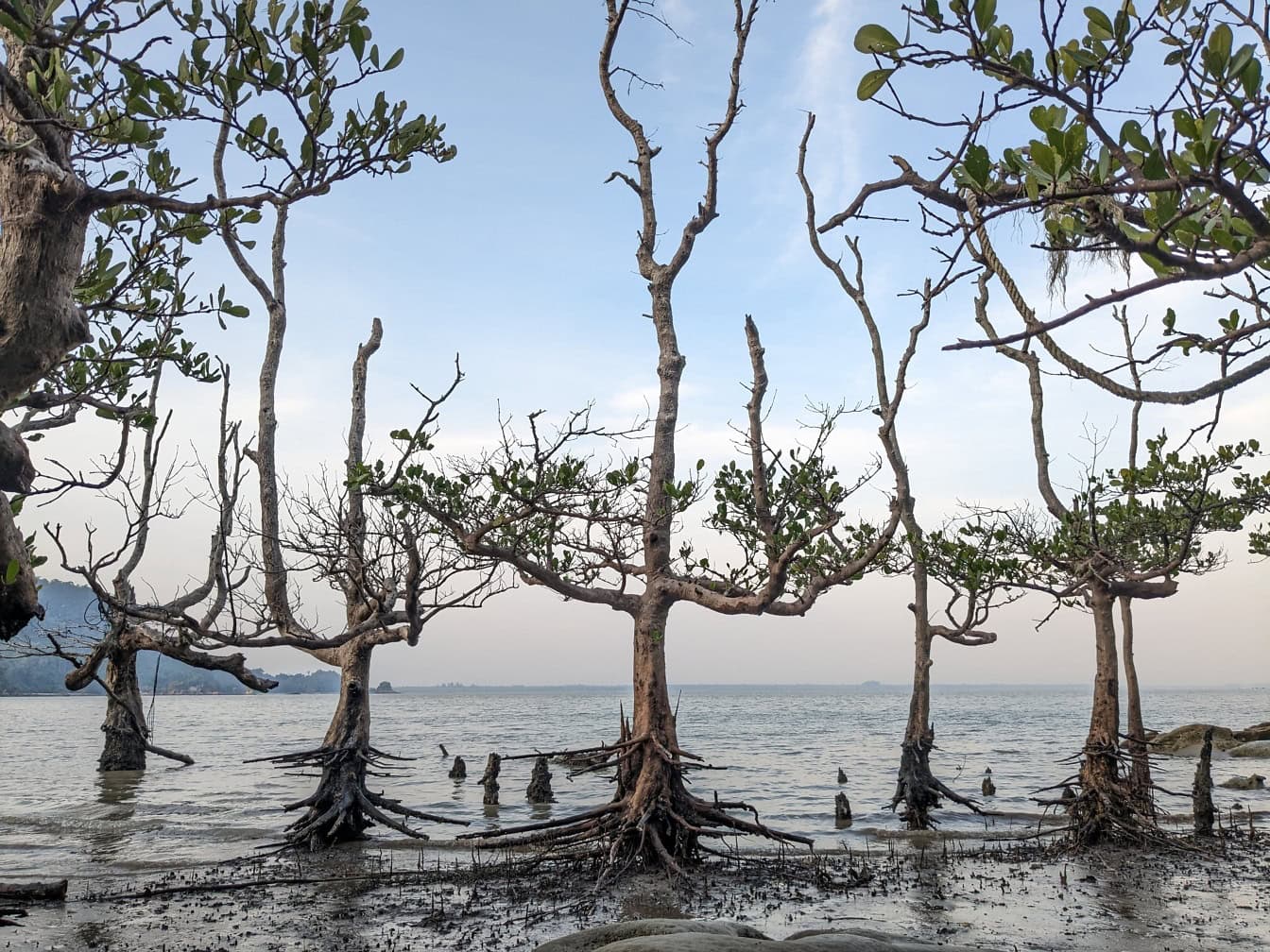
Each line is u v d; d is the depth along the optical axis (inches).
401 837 912.9
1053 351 161.6
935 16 151.6
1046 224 177.6
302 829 813.2
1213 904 600.7
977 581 862.5
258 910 603.5
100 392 436.8
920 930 535.5
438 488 607.8
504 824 1042.1
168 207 279.3
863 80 158.7
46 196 258.1
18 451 275.6
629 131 799.7
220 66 304.3
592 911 582.9
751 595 666.8
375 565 661.3
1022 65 157.0
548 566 708.7
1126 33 155.4
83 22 260.1
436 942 524.1
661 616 719.7
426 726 3710.6
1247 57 144.4
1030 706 7116.1
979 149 154.7
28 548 449.7
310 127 305.1
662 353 768.3
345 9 299.6
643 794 682.8
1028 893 634.2
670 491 656.4
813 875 681.6
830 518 615.5
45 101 270.1
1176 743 2017.7
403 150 319.9
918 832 925.2
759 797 1312.7
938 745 2399.1
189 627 567.5
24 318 254.8
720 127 761.0
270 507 641.6
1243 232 155.9
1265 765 1673.2
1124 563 796.0
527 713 5511.8
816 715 5014.8
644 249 792.9
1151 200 173.2
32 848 870.4
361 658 847.7
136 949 510.0
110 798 1236.5
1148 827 788.6
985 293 565.0
